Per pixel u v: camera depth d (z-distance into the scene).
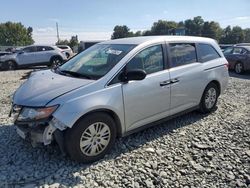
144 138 4.75
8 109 6.46
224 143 4.61
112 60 4.33
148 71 4.57
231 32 87.00
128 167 3.82
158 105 4.69
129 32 81.38
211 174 3.69
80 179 3.52
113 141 4.14
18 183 3.44
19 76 13.98
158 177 3.59
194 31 85.31
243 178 3.61
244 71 13.67
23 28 94.69
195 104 5.57
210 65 5.79
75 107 3.64
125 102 4.16
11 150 4.27
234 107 6.69
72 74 4.42
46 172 3.68
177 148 4.40
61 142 3.71
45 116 3.60
